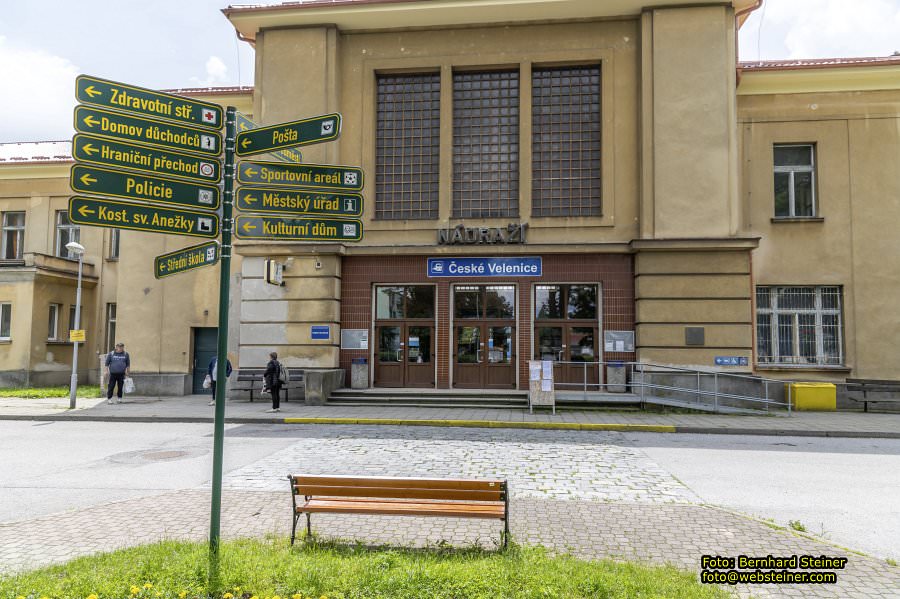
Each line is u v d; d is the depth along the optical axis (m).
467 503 5.27
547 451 10.15
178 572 4.22
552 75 18.23
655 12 17.17
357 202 4.98
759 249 17.45
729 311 16.14
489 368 17.59
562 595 3.88
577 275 17.19
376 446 10.54
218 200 4.62
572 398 15.45
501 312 17.69
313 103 18.22
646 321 16.42
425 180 18.41
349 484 5.09
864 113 17.44
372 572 4.17
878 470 8.80
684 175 16.70
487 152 18.27
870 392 16.55
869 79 17.38
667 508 6.55
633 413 15.06
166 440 11.28
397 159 18.58
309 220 4.95
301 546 5.00
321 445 10.63
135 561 4.53
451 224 17.91
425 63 18.41
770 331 17.42
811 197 17.69
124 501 6.79
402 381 17.89
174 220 4.45
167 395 19.02
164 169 4.45
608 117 17.58
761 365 17.11
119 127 4.32
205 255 4.63
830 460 9.57
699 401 16.02
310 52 18.34
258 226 4.82
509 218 17.75
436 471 8.51
